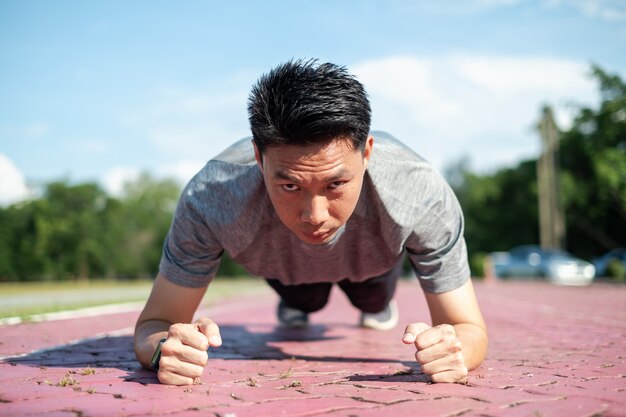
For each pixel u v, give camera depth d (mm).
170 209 54156
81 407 1965
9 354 3410
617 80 28734
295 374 2742
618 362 3180
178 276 2770
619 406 2014
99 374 2641
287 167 1978
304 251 2883
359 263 3074
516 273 23688
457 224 2730
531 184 34125
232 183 2596
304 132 1897
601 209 29781
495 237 36844
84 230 35812
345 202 2090
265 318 6727
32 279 34438
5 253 32906
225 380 2559
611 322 5996
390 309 5258
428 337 2377
